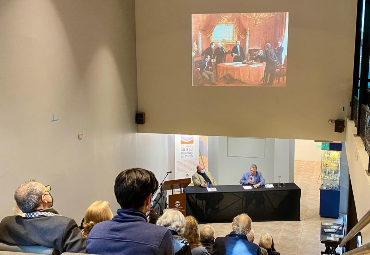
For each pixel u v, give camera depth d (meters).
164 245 1.90
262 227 9.45
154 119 8.47
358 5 7.06
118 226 1.94
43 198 2.53
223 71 7.95
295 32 7.46
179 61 8.12
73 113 5.86
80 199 6.15
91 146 6.48
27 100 4.72
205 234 4.66
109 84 7.09
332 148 9.70
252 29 7.65
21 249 2.40
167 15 8.00
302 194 11.88
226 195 9.59
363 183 4.04
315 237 8.89
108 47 6.98
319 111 7.64
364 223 2.73
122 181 1.99
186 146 11.42
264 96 7.86
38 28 4.91
